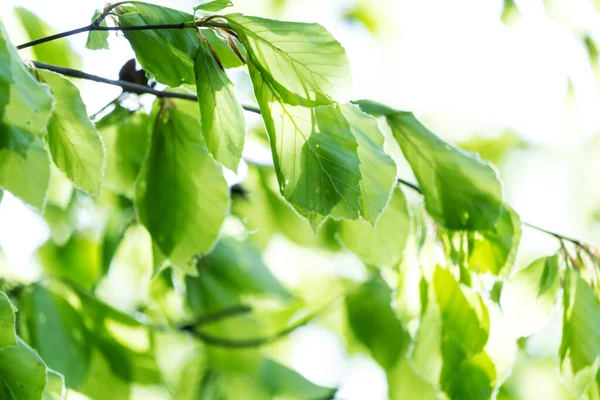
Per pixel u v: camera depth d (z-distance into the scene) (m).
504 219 1.20
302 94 1.11
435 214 1.21
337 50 1.10
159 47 1.14
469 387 1.21
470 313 1.21
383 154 1.13
